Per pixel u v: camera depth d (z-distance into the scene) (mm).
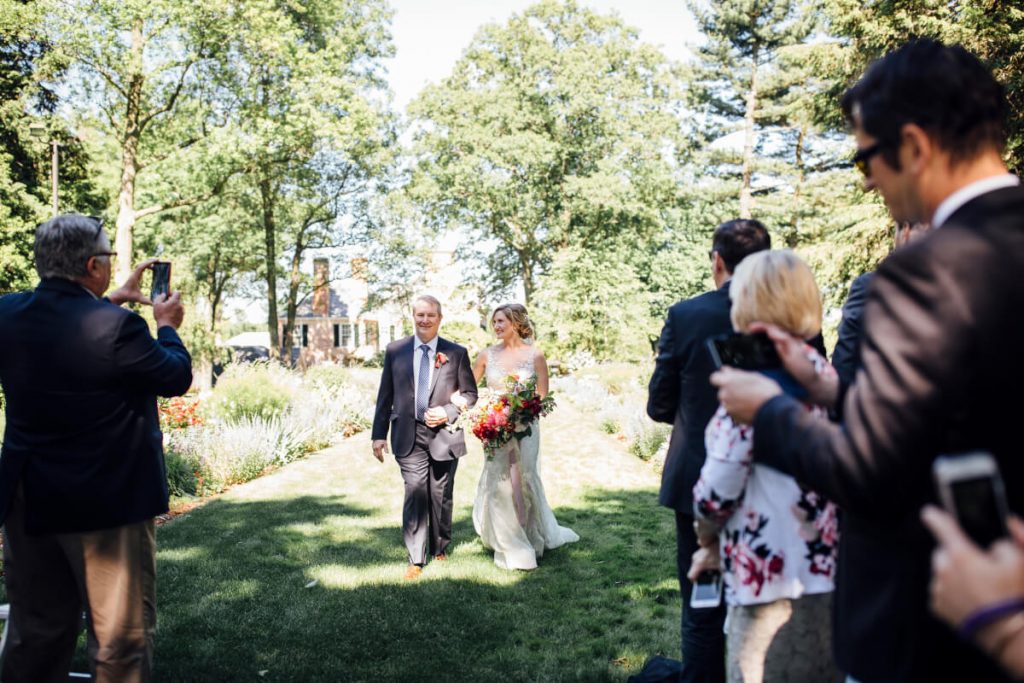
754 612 2113
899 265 1191
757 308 2014
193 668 3855
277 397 12844
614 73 34062
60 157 23000
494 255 38219
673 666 3615
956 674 1212
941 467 1001
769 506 2086
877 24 13672
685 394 2963
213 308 34688
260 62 21453
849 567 1419
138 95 20594
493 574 5441
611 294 29500
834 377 1938
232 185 26031
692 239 38031
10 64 21406
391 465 10852
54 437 2744
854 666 1371
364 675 3801
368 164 31844
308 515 7523
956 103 1261
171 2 18781
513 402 5398
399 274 35500
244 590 5086
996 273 1103
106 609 2789
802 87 34031
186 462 8617
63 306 2791
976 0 11438
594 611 4688
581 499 8133
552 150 32438
